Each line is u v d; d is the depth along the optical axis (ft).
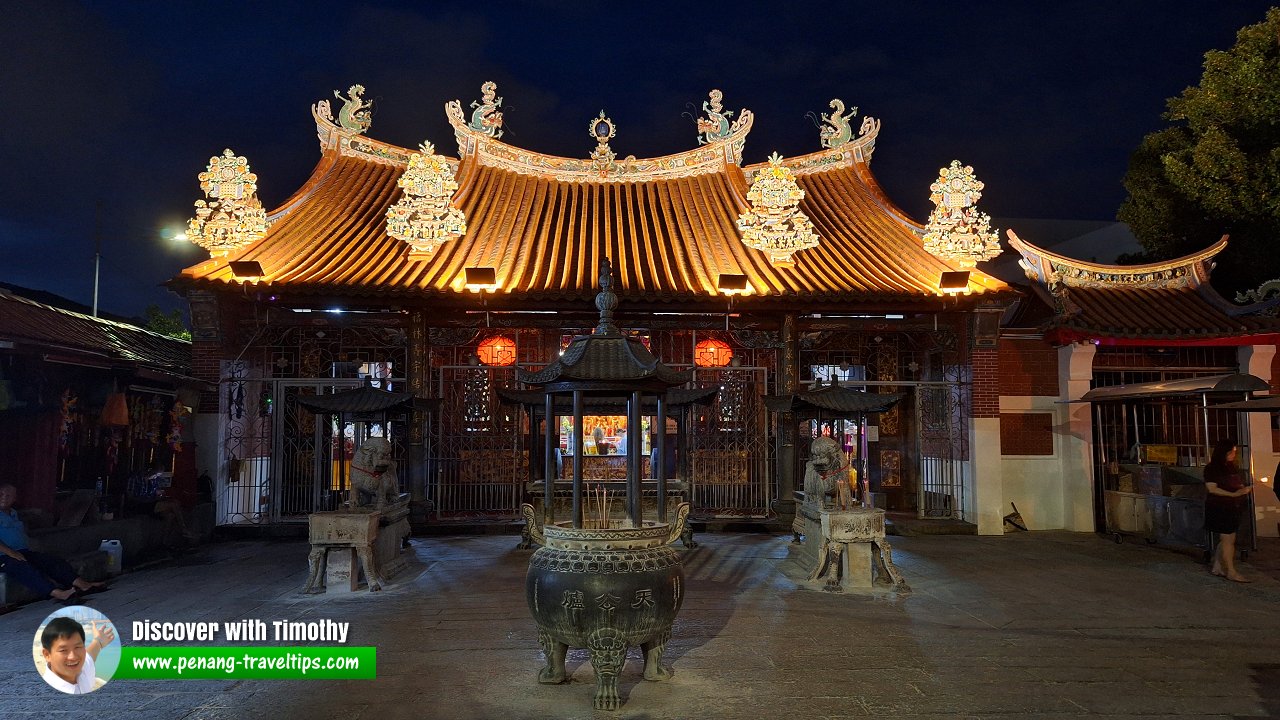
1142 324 48.32
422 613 27.53
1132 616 27.17
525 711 17.88
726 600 29.48
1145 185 61.67
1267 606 28.84
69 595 29.17
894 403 35.76
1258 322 47.52
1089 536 47.73
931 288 48.75
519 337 55.01
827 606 28.50
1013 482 50.93
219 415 46.83
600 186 64.39
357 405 35.63
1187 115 57.16
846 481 33.53
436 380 53.93
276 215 53.21
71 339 39.22
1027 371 51.65
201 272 45.73
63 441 41.16
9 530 28.40
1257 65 51.70
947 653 22.53
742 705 18.20
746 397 54.70
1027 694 19.04
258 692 19.27
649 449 52.13
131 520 37.50
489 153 62.80
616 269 50.26
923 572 35.60
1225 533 34.40
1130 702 18.53
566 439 52.21
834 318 50.24
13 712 17.98
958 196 50.72
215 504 46.03
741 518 48.96
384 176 61.62
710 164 64.75
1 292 41.86
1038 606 28.63
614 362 20.61
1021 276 78.33
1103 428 52.06
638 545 19.33
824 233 57.21
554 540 19.74
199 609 28.17
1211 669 21.17
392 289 44.98
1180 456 50.85
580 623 18.47
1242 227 56.03
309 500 51.34
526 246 53.42
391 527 36.55
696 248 54.29
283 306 47.19
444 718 17.47
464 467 52.06
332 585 30.94
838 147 65.41
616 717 17.47
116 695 19.11
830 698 18.70
